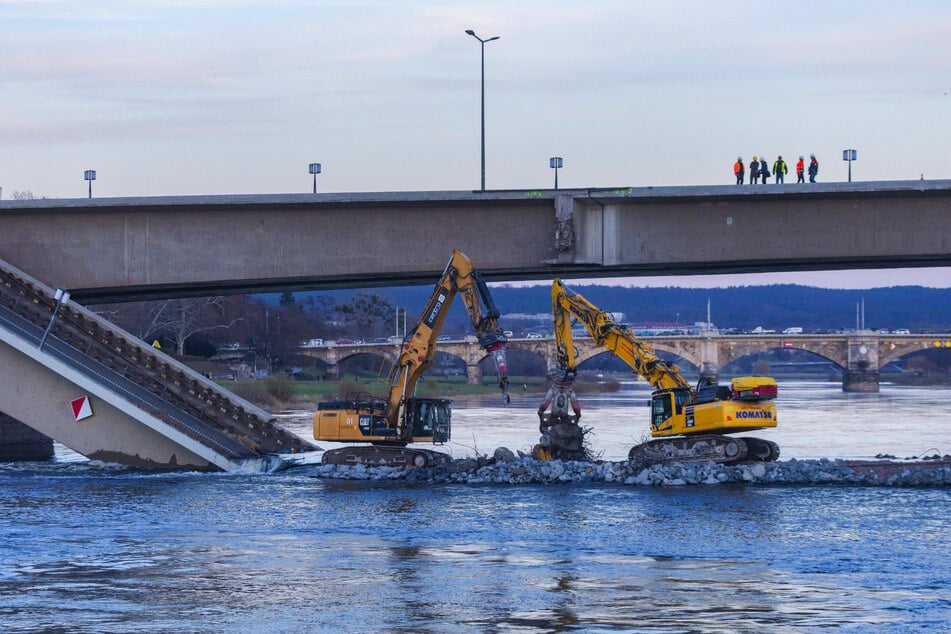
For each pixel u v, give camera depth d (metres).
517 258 73.94
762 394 67.19
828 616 36.00
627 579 41.56
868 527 52.09
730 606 37.31
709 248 72.44
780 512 56.44
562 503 59.97
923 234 70.50
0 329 70.94
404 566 44.22
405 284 82.88
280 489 65.94
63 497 63.03
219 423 78.88
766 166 74.88
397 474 70.38
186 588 40.38
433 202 73.31
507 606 37.41
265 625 35.16
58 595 39.38
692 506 58.47
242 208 74.56
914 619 35.66
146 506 59.91
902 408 166.12
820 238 71.50
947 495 61.81
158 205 74.19
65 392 73.12
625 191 71.56
